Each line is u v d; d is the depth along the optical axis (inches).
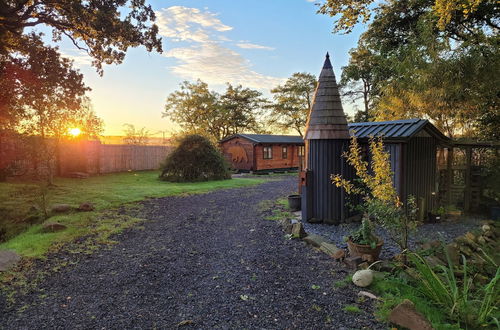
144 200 351.3
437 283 112.3
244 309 110.4
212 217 273.1
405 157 239.1
